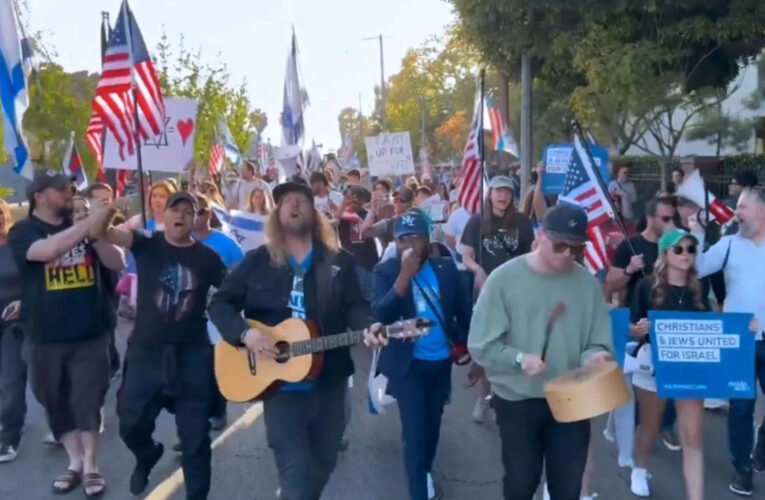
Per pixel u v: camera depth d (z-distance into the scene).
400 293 5.87
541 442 4.81
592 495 6.37
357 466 7.21
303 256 5.12
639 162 21.91
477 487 6.67
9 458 7.41
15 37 8.19
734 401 6.44
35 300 6.39
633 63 14.53
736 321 5.59
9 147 8.22
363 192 11.26
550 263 4.66
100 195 10.16
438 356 5.94
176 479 6.88
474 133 8.92
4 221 7.40
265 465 7.22
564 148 10.84
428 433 5.98
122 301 11.86
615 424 7.00
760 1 14.21
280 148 15.76
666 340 5.62
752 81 22.86
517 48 17.53
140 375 5.82
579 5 15.55
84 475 6.60
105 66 8.26
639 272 6.98
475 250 8.07
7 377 7.41
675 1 14.35
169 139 10.34
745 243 6.46
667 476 6.86
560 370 4.70
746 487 6.46
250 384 4.97
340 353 5.07
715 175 16.73
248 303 5.09
